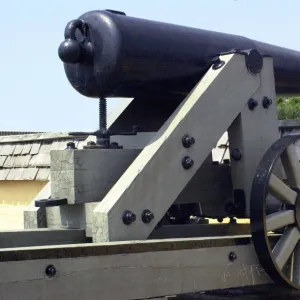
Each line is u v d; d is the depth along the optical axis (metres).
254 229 4.62
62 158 4.54
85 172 4.51
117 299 3.91
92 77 4.69
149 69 4.70
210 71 4.89
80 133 4.83
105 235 4.13
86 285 3.78
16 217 9.86
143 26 4.70
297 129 6.88
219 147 6.51
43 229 4.48
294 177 4.90
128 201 4.22
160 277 4.11
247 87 4.98
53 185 4.61
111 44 4.53
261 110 5.08
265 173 4.63
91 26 4.63
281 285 4.82
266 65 5.14
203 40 5.02
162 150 4.41
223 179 5.26
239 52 4.94
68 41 4.61
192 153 4.57
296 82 5.80
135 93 4.93
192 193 5.07
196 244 4.31
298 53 5.82
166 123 4.60
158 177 4.38
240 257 4.58
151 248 4.07
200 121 4.63
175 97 5.20
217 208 5.40
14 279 3.51
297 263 4.89
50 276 3.64
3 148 10.66
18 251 3.53
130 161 4.70
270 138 5.13
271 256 4.61
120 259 3.93
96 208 4.21
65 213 4.64
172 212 5.61
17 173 10.09
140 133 5.22
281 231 5.06
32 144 10.08
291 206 4.84
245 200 5.03
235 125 5.00
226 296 5.56
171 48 4.78
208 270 4.37
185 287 4.24
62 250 3.69
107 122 5.40
